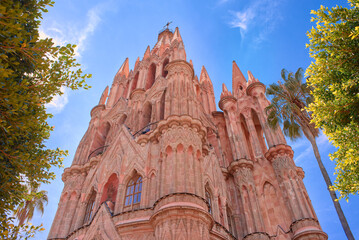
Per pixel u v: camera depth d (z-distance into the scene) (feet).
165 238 67.41
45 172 47.16
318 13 51.93
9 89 36.96
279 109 99.14
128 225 79.30
